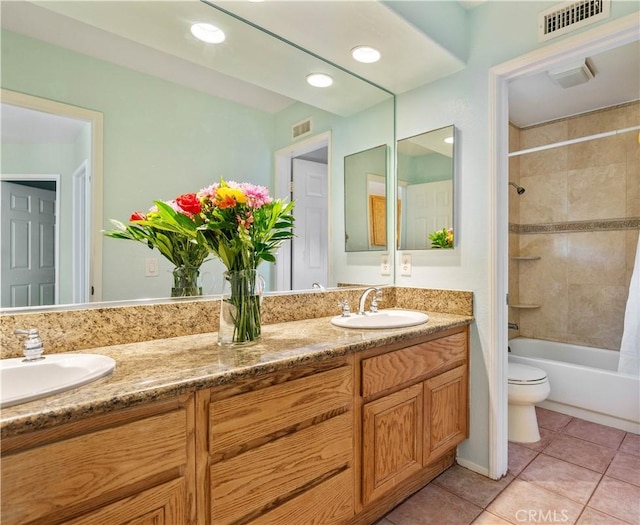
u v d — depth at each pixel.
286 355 1.16
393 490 1.62
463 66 1.94
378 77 2.04
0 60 1.17
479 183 1.89
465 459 1.95
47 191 1.23
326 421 1.26
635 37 1.49
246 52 1.72
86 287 1.30
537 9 1.70
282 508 1.13
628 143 2.84
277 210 1.40
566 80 2.42
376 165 2.25
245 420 1.04
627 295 2.85
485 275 1.87
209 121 1.64
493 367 1.84
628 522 1.52
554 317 3.21
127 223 1.40
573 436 2.30
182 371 0.99
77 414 0.76
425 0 1.68
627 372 2.46
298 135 1.94
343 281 2.11
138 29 1.43
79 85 1.31
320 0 1.44
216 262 1.57
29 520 0.72
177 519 0.92
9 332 1.12
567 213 3.13
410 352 1.58
